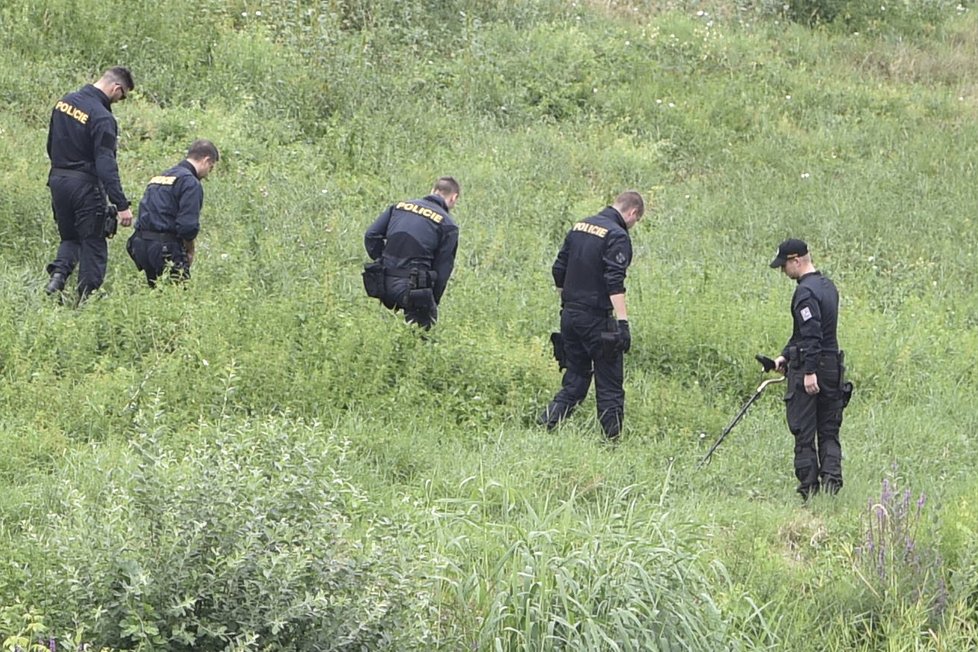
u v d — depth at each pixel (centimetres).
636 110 4209
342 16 4359
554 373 2395
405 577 1278
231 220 2986
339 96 3791
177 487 1234
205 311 2309
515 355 2406
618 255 2217
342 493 1439
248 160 3362
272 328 2316
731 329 2703
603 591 1434
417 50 4291
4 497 1653
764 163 4053
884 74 4912
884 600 1675
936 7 5519
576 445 2111
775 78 4600
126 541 1199
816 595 1694
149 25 3853
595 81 4297
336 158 3494
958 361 2903
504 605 1415
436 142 3775
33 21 3728
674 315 2723
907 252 3572
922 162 4169
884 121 4438
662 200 3709
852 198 3853
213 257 2695
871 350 2797
